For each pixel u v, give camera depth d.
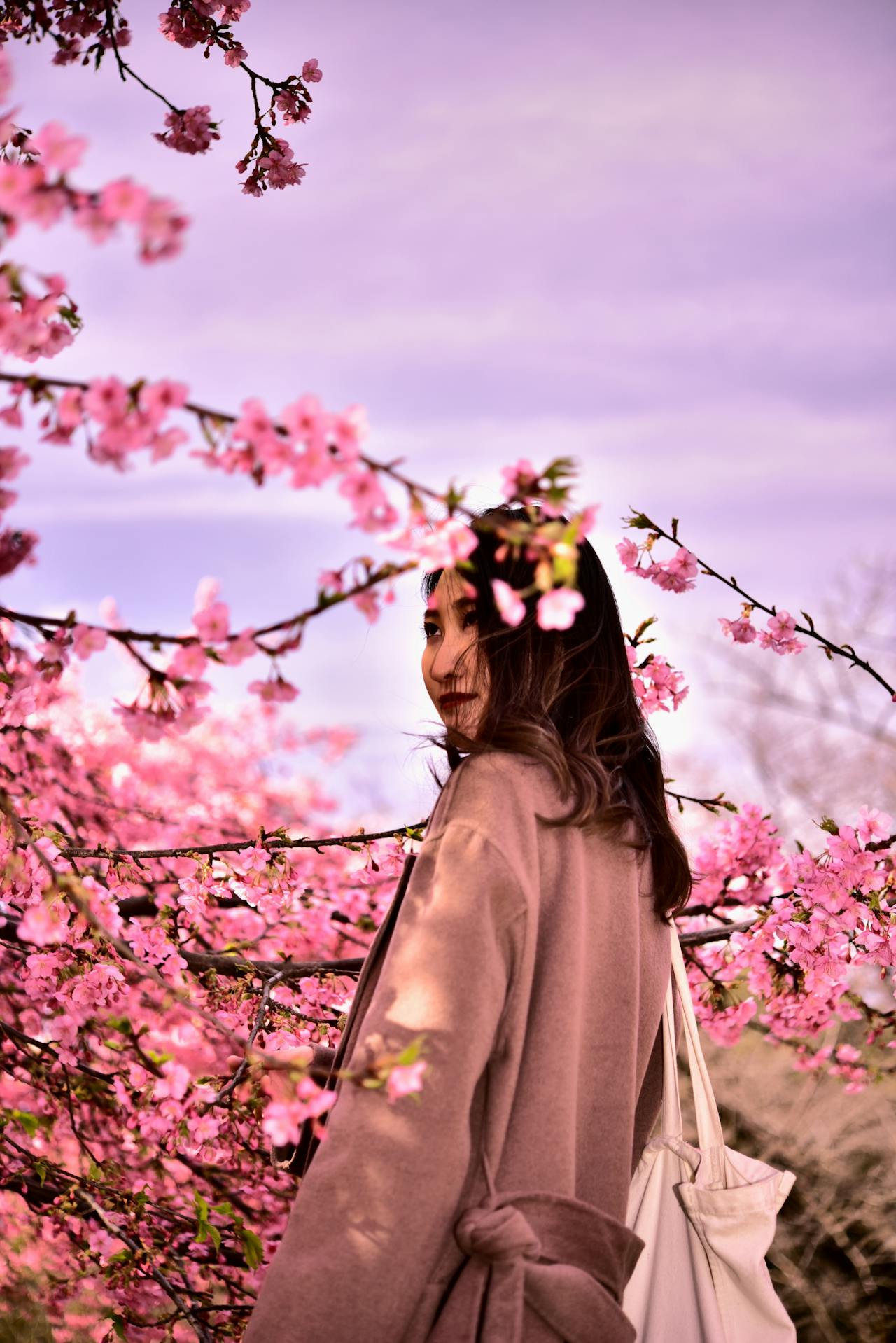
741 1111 3.75
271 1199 2.68
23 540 1.43
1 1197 3.10
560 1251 1.40
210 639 1.46
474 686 1.74
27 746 3.14
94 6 2.48
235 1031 2.77
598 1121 1.54
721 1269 1.66
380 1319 1.32
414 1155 1.35
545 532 1.26
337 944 3.68
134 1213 2.43
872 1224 3.45
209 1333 2.35
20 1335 3.09
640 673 2.81
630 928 1.62
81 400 1.24
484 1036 1.40
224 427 1.24
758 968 3.12
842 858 2.90
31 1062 2.65
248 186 2.92
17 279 1.20
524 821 1.52
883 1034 3.36
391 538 1.30
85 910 1.47
